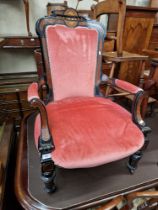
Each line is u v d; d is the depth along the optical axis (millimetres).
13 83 1662
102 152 716
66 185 923
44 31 1013
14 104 1640
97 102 1058
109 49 1679
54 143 727
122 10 1225
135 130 836
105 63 1561
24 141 1208
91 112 935
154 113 1800
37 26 1000
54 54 1042
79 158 689
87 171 1016
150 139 1362
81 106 998
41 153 704
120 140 773
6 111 1638
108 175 995
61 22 1040
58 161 683
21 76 1865
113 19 1843
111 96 1473
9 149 1080
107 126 832
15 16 1859
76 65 1093
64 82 1086
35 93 790
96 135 780
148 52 1586
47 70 1062
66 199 847
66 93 1106
